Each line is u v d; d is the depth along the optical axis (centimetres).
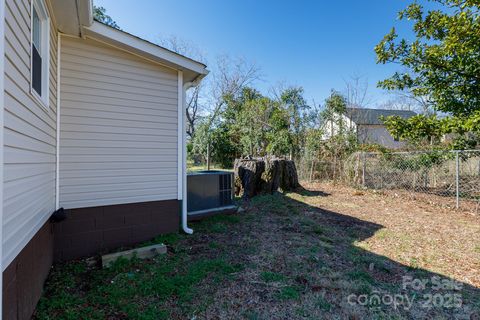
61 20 280
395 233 408
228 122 1739
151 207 368
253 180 691
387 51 650
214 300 220
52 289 232
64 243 305
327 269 282
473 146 683
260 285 247
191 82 443
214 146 1580
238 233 401
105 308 206
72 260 304
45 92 241
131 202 351
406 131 671
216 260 297
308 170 977
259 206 584
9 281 144
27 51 178
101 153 329
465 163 671
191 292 231
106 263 285
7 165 138
